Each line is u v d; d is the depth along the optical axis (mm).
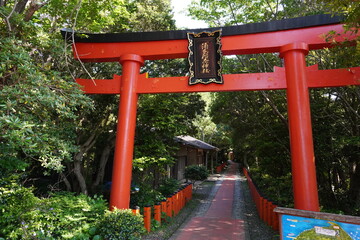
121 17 8273
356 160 7668
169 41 6012
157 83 5879
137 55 5984
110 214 4562
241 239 5480
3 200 4133
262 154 10023
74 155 7832
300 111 4953
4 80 3859
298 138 4867
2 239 3648
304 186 4652
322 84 5133
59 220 4348
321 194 8305
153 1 9203
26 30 4387
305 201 4590
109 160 11234
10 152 4141
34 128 3930
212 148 20641
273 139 9398
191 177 14102
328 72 5160
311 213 3080
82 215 4711
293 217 3215
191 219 7289
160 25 8945
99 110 8461
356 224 2799
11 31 4098
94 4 5898
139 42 6105
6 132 2900
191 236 5668
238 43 5691
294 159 4875
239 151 23766
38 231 3896
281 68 5516
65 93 4102
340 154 7805
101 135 9430
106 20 6809
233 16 7738
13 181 4535
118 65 8648
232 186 14797
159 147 7570
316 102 7984
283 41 5473
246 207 9047
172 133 8125
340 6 4012
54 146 4195
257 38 5617
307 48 5238
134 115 5801
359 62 5582
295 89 5086
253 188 10133
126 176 5418
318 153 7602
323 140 7652
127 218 4531
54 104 3744
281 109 9617
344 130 8148
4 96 3273
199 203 9820
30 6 4629
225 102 12305
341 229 2871
